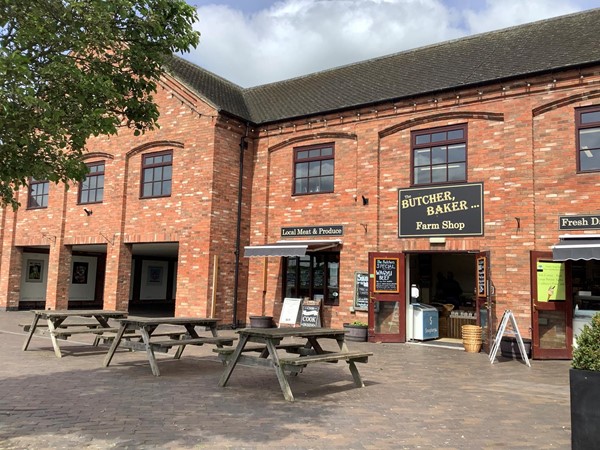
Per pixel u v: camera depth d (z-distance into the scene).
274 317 16.75
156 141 17.86
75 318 18.98
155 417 6.18
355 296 15.10
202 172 16.59
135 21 6.10
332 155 16.27
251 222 17.50
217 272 16.23
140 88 6.54
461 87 13.81
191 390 7.73
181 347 10.68
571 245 11.17
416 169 14.70
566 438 5.69
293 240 16.59
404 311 14.41
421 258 19.77
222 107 17.33
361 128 15.60
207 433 5.59
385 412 6.69
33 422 5.88
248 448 5.14
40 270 24.11
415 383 8.73
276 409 6.71
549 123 12.71
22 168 5.42
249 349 8.86
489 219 13.25
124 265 18.45
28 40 5.26
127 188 18.62
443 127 14.29
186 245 16.70
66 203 20.44
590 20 15.15
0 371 8.95
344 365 10.41
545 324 12.10
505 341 11.96
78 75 5.33
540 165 12.71
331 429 5.87
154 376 8.77
